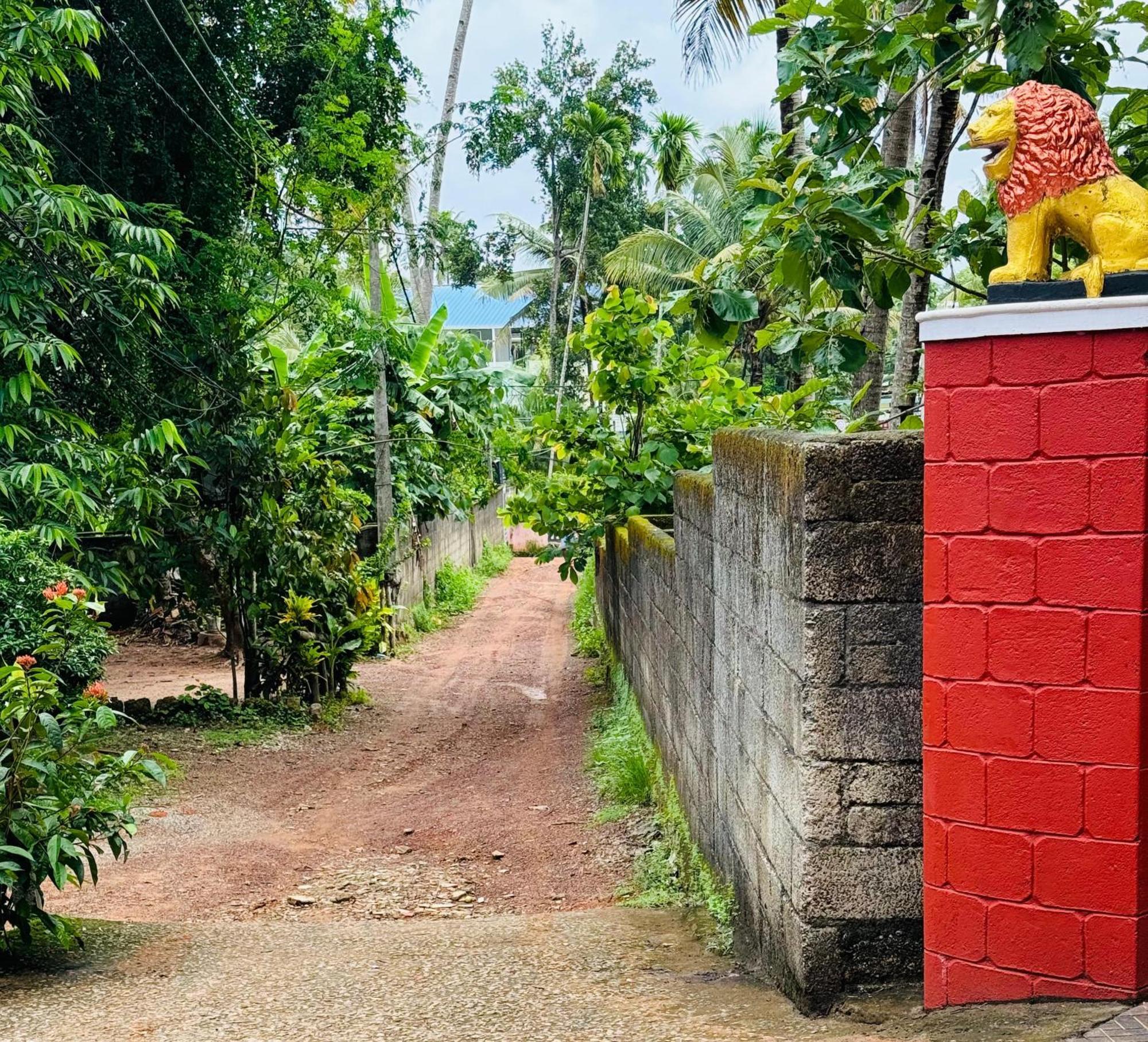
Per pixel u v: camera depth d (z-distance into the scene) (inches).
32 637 299.4
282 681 456.1
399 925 200.5
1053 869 108.3
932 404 112.5
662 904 210.4
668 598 277.1
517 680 531.5
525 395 1249.4
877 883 128.0
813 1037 116.8
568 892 233.1
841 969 128.3
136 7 391.2
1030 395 107.6
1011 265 111.2
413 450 698.2
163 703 415.5
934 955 114.9
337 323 491.8
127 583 389.1
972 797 111.9
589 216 1477.6
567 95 1402.6
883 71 191.2
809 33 187.3
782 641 141.5
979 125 112.0
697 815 219.6
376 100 485.4
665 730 279.6
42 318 312.3
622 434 455.5
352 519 482.9
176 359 399.9
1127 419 103.9
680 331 761.0
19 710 175.9
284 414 440.5
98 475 342.0
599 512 442.3
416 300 932.0
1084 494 105.8
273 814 311.0
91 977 168.2
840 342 193.8
